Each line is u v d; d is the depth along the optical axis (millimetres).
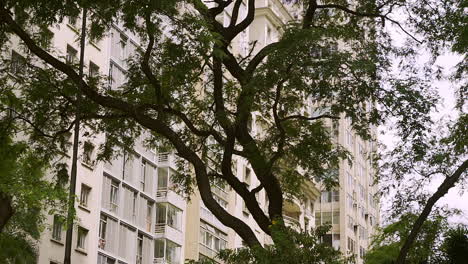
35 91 21203
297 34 19406
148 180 53062
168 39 21109
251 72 20500
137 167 51906
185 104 23406
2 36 20297
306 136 22516
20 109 21672
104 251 48188
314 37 19344
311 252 17953
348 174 83438
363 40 21719
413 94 19828
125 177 50625
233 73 20812
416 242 21281
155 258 52656
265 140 22531
